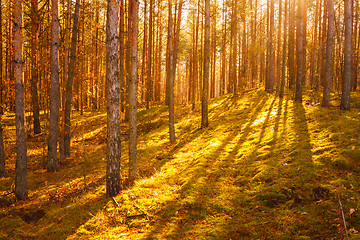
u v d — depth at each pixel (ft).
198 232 19.15
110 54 25.73
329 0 44.37
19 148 27.84
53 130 38.19
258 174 26.71
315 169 24.36
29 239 20.88
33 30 49.60
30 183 33.76
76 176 35.45
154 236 19.27
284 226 18.13
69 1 43.98
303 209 19.66
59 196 28.71
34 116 60.13
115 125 26.61
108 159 26.71
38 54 52.80
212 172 29.78
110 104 26.32
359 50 79.77
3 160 36.32
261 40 101.50
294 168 25.84
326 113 42.45
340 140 28.84
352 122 33.83
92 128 67.56
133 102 31.14
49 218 23.82
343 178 21.83
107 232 20.75
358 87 83.30
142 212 22.85
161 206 23.70
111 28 25.52
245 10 79.51
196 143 44.91
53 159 38.22
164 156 39.88
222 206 22.50
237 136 43.39
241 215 20.89
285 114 49.65
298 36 56.49
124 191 27.25
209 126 53.52
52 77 37.50
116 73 26.23
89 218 22.97
